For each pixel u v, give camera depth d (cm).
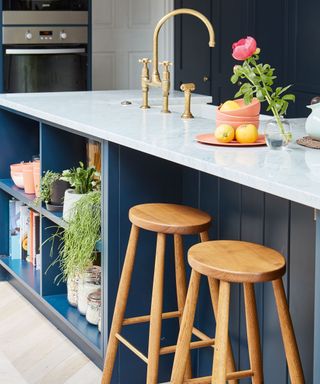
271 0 673
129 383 374
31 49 682
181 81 790
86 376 389
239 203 331
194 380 294
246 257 274
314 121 322
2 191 515
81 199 390
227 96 730
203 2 751
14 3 674
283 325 271
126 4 793
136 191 370
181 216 326
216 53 739
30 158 517
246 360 332
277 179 253
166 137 340
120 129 361
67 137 448
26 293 494
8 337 438
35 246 493
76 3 693
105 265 369
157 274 318
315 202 229
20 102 470
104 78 794
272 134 312
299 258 297
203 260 271
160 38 799
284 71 667
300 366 271
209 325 359
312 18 632
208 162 285
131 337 373
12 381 384
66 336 437
